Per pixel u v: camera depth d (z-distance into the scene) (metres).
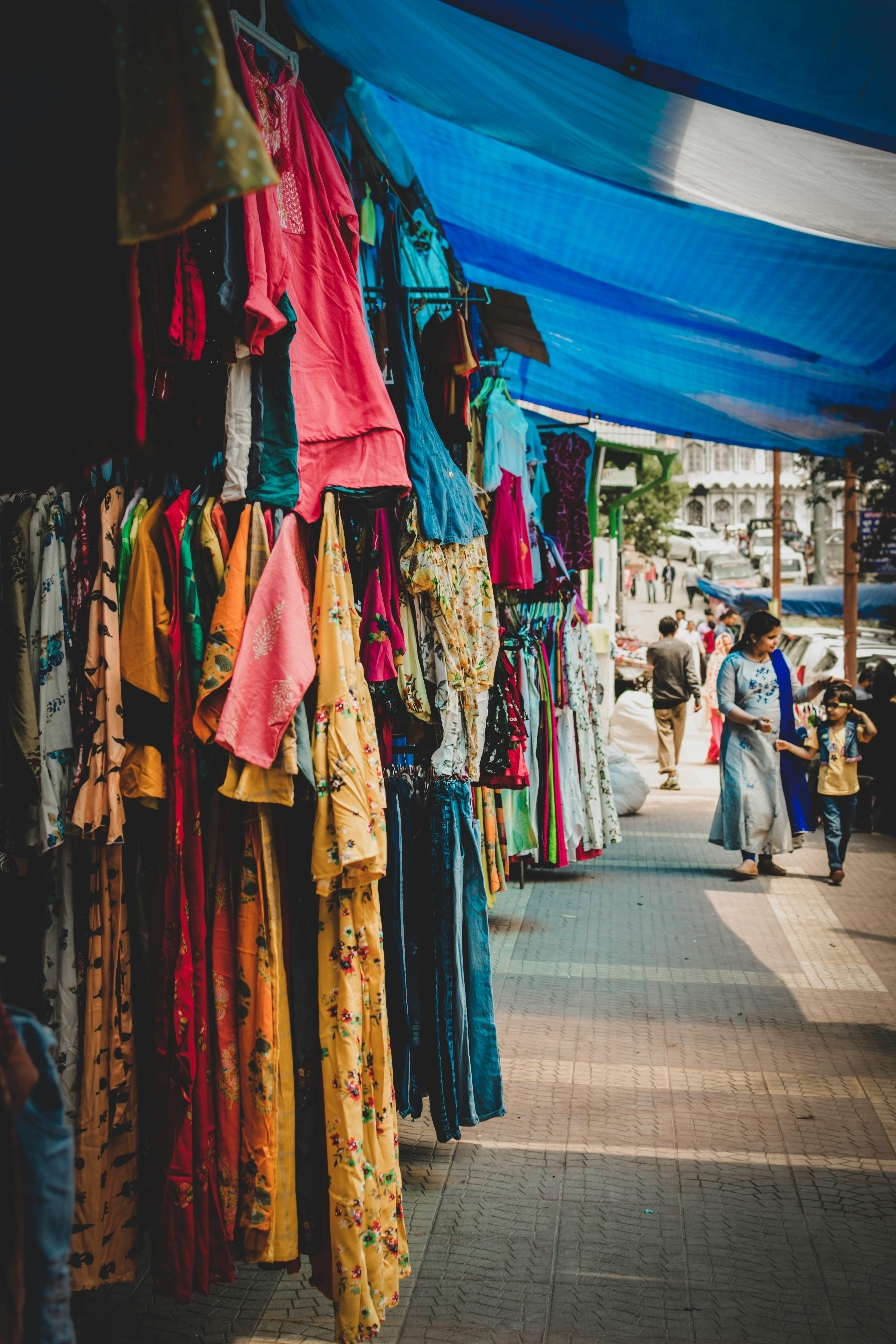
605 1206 3.52
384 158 4.04
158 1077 2.74
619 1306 2.96
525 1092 4.41
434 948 3.63
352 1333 2.66
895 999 5.55
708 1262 3.18
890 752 10.59
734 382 6.38
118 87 1.41
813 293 4.43
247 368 2.76
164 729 2.75
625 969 6.02
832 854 8.15
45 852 2.59
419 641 3.64
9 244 1.78
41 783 2.59
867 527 10.47
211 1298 3.02
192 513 2.78
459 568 3.86
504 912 7.25
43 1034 1.43
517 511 5.55
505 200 4.58
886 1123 4.14
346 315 3.03
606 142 3.47
